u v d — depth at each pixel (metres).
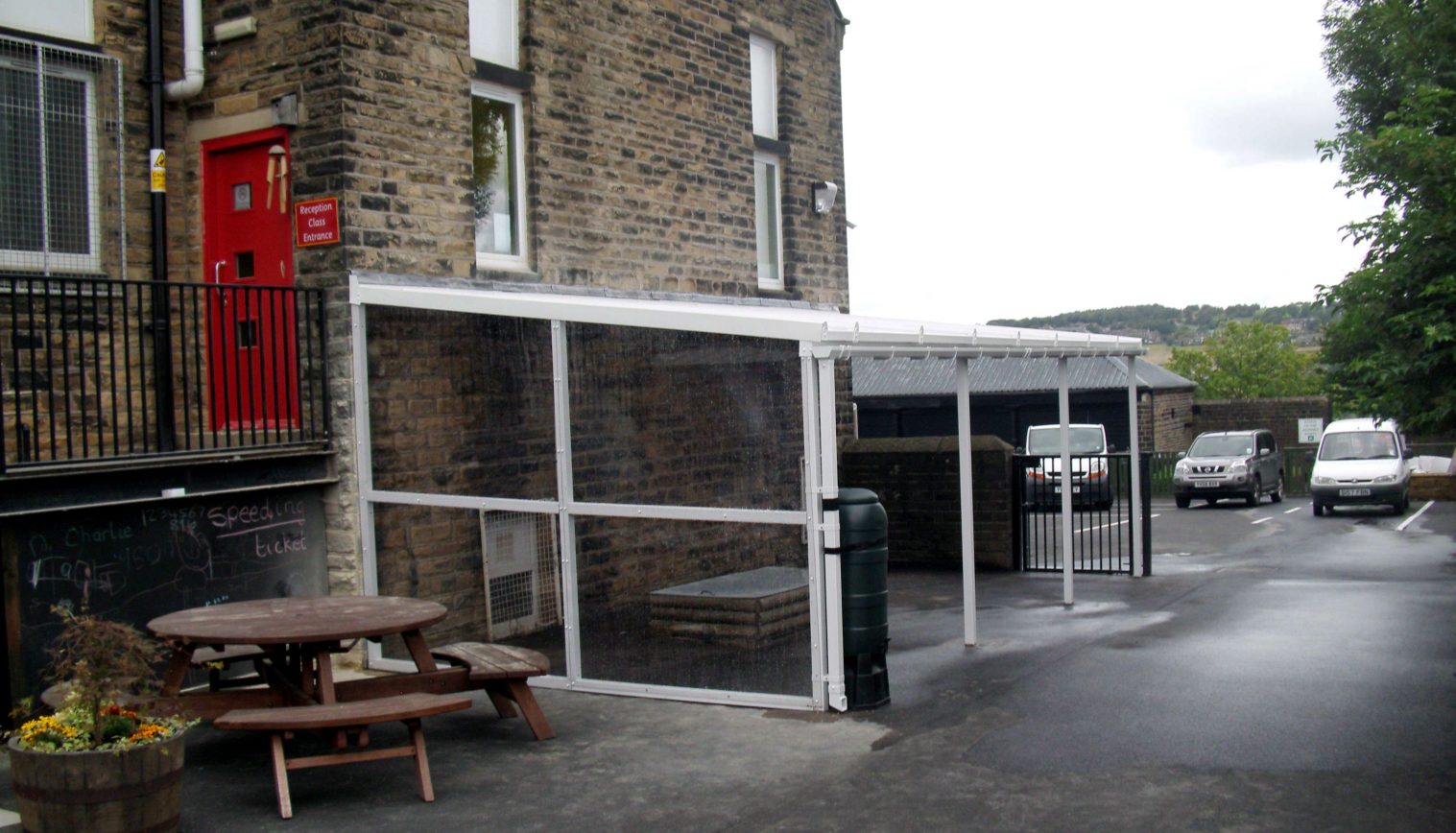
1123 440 35.22
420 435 9.27
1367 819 5.66
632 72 12.13
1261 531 20.78
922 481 15.09
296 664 7.22
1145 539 14.13
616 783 6.49
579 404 8.56
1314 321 59.09
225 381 8.76
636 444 8.34
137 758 5.51
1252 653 9.30
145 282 8.24
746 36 13.80
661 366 8.23
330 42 9.34
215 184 10.12
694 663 8.25
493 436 8.98
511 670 7.21
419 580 9.24
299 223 9.54
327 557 9.48
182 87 9.84
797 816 5.92
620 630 8.48
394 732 7.59
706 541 8.20
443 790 6.43
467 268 10.30
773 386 7.82
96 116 9.44
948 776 6.44
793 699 7.84
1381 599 11.88
